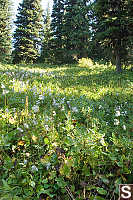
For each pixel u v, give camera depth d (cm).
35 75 1161
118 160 285
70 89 882
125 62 1680
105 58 2758
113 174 263
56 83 965
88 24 3084
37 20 3572
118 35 1406
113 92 853
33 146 308
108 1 1427
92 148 292
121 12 1434
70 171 253
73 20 3131
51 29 3600
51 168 269
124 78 1285
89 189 236
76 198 222
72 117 465
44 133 335
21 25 3369
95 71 1673
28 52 3288
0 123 357
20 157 290
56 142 314
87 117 479
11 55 3278
